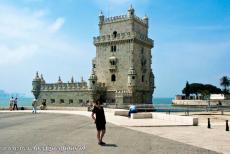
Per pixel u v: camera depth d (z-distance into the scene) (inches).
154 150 663.8
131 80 3090.6
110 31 3395.7
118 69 3245.6
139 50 3324.3
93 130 1011.3
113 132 982.4
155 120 1469.0
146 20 3619.6
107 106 2829.7
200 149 689.0
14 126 1117.1
